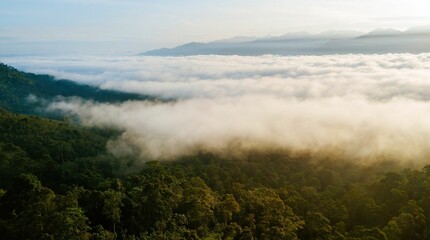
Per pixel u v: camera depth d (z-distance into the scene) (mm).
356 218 66250
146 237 46875
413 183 70938
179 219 52094
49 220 43906
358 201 67688
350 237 55156
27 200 51094
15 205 51312
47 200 49219
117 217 49844
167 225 50875
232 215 57719
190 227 53250
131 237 48219
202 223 53750
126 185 64375
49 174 85812
